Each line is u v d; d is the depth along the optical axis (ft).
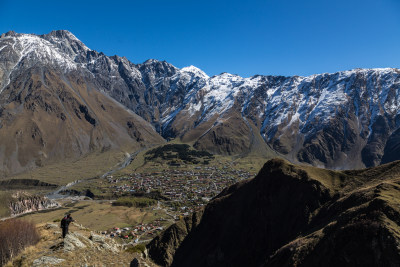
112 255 99.81
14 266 80.89
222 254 277.44
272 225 264.11
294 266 158.10
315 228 210.59
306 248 162.81
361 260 133.80
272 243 251.19
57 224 136.36
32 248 91.15
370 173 254.68
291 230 245.45
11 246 88.89
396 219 138.41
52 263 80.07
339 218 166.81
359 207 162.91
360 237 139.95
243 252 263.49
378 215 143.54
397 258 122.31
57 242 99.19
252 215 291.17
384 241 129.80
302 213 248.52
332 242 149.38
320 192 255.91
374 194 178.70
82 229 138.51
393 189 177.88
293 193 273.95
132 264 89.71
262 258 246.68
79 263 83.41
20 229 96.37
